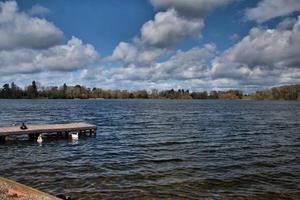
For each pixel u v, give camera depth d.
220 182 21.77
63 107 136.88
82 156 30.12
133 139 41.69
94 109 124.12
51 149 33.72
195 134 47.41
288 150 34.31
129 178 22.34
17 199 12.28
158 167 25.72
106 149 34.03
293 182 22.12
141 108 136.88
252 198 18.69
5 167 25.27
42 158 29.02
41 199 12.54
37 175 22.91
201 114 99.75
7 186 14.13
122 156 30.20
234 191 19.92
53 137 41.62
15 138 40.50
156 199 18.17
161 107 149.62
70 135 41.50
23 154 30.86
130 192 19.27
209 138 43.25
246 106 178.75
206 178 22.62
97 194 18.80
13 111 100.56
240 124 65.50
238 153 32.28
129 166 25.97
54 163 26.94
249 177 23.16
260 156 30.81
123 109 126.88
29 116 80.88
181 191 19.67
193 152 32.56
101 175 23.05
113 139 41.44
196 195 18.98
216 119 79.38
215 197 18.69
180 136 44.97
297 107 170.25
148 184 20.95
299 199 18.73
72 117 81.00
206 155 30.98
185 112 110.06
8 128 39.62
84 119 74.94
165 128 55.53
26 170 24.36
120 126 58.62
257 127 59.31
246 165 26.89
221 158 29.59
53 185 20.50
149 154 31.27
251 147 36.09
